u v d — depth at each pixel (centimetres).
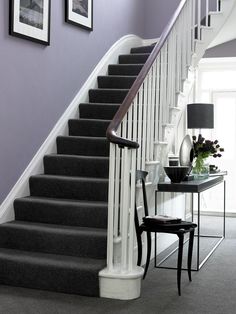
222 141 813
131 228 380
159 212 547
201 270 468
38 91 512
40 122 516
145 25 800
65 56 565
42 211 455
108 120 549
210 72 816
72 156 506
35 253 423
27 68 493
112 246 381
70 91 576
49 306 357
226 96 809
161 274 452
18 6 473
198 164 568
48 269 390
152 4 796
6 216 458
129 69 652
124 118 412
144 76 450
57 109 548
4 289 396
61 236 417
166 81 526
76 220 442
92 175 496
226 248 571
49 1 523
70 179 474
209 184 533
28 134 495
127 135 443
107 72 665
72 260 401
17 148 478
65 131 559
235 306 364
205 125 602
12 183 470
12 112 470
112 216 380
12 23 464
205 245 588
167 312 348
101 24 655
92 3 623
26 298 374
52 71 538
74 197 473
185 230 403
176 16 537
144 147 464
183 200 684
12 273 403
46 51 527
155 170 493
